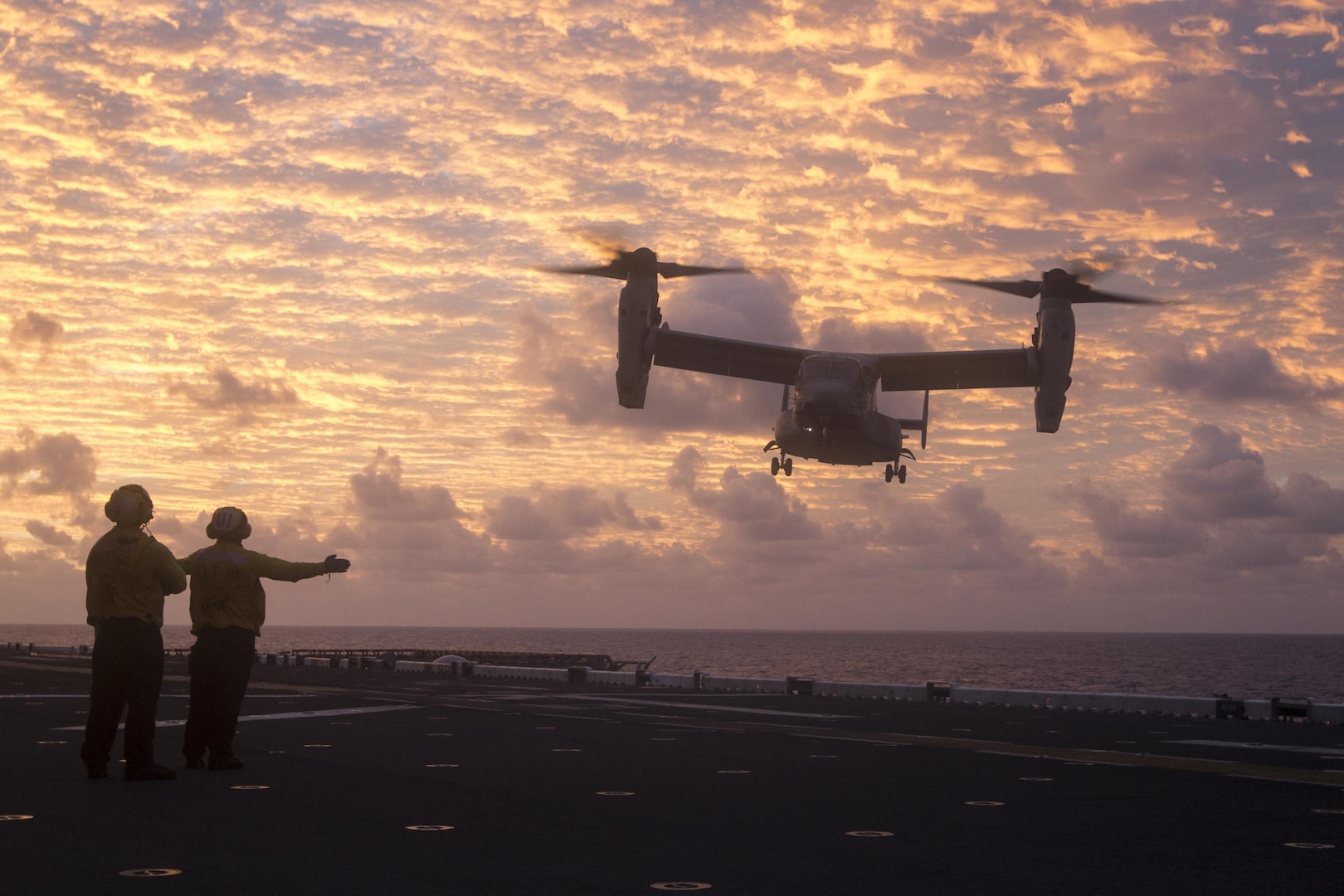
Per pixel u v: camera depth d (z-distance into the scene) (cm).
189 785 918
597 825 749
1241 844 693
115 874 576
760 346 3644
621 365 3297
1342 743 1463
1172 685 10438
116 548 941
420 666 3841
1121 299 3309
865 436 3434
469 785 938
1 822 729
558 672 3359
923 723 1733
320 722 1588
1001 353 3566
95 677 944
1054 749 1303
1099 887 571
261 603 1038
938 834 722
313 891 545
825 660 17300
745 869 610
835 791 919
